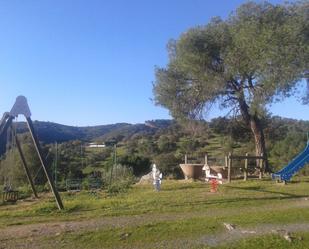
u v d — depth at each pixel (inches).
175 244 440.8
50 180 685.3
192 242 446.6
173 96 1350.9
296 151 1614.2
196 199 738.2
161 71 1363.2
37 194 890.7
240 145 1952.5
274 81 1131.9
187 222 536.7
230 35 1261.1
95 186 1039.6
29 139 1441.9
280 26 1165.7
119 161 1893.5
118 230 496.7
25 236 483.2
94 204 703.1
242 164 1266.0
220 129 1509.6
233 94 1293.1
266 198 748.0
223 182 1002.1
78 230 502.9
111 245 442.0
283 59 1114.7
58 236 476.7
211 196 770.2
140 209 648.4
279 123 2110.0
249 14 1259.8
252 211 622.8
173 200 728.3
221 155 1777.8
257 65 1162.0
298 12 1224.2
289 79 1122.7
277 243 440.5
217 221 540.4
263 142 1259.8
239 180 1048.2
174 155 1908.2
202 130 1423.5
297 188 880.3
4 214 634.8
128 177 1203.2
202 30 1296.8
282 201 718.5
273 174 1018.7
